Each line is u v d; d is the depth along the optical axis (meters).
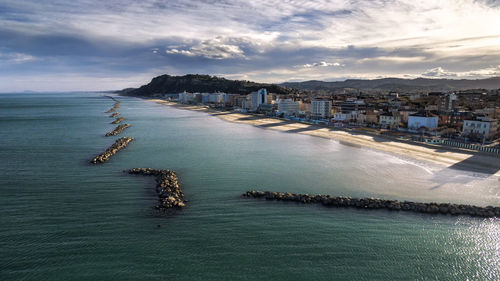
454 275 33.91
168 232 41.88
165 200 51.06
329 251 37.81
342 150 94.38
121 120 185.62
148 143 106.94
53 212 47.62
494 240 40.50
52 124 163.75
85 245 38.59
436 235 41.53
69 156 85.19
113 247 38.19
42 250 37.41
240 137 121.81
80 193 55.69
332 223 44.72
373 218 46.22
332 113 189.38
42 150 93.31
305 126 157.00
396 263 35.69
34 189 57.69
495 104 187.50
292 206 50.44
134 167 73.69
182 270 34.12
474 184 60.88
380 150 93.12
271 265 35.12
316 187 59.97
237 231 42.34
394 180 63.81
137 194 55.31
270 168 73.69
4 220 44.88
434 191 57.16
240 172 70.19
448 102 176.25
